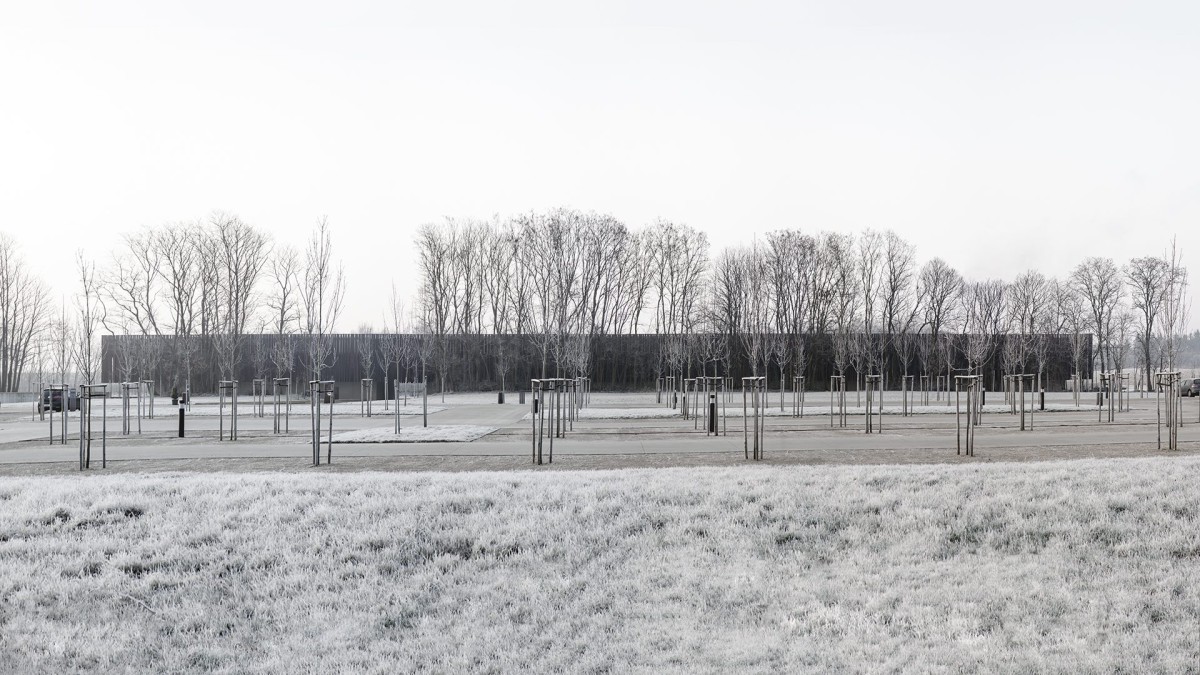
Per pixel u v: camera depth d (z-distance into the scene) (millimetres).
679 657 6367
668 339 64250
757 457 16266
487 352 68125
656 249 72438
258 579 8133
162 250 64312
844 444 19156
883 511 9828
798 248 69812
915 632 6703
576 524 9547
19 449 20047
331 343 59094
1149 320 63406
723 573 8242
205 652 6699
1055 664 5996
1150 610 7031
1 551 8727
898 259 72188
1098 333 69125
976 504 9852
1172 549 8367
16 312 61156
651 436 21891
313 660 6500
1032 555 8477
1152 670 5906
